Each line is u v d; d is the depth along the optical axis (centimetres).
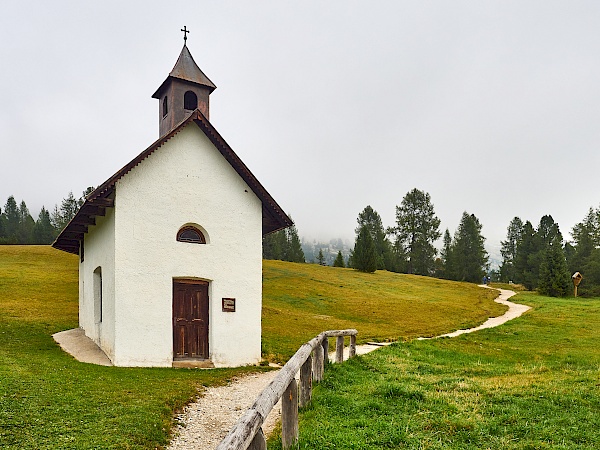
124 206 1484
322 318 2977
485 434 715
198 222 1596
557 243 5350
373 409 848
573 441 689
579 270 6306
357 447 655
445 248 9638
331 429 730
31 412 810
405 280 5544
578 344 2156
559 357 1867
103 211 1602
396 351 1766
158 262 1520
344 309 3406
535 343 2216
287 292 3853
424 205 8606
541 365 1493
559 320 2891
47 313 2430
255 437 497
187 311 1585
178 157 1583
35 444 682
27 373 1120
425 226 8556
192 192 1595
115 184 1476
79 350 1627
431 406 862
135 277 1481
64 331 2030
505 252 10531
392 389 951
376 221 9288
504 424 763
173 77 1750
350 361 1403
